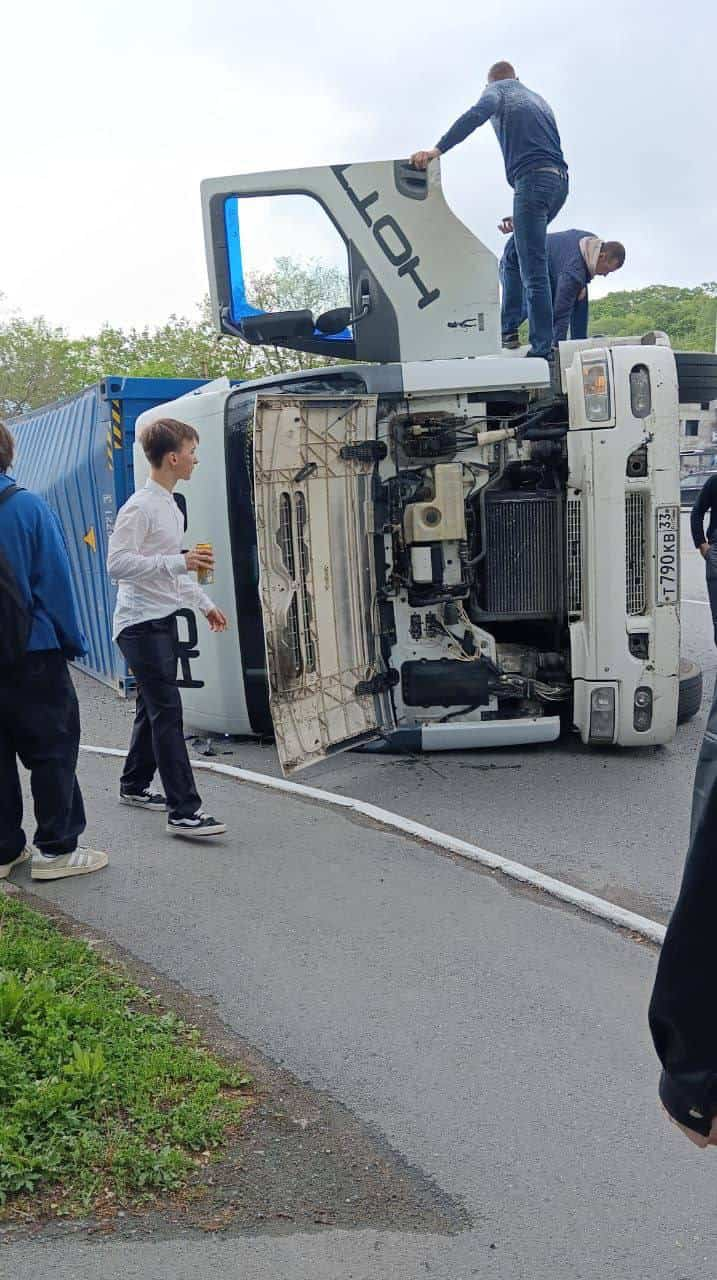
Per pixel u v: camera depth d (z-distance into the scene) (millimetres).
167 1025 3865
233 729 8055
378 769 7418
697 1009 1796
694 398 8016
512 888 5328
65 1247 2799
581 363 6992
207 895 5223
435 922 4922
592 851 5848
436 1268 2775
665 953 1826
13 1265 2734
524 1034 3955
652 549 7141
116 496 9766
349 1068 3719
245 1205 2984
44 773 5320
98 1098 3311
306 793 6824
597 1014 4102
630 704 7270
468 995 4246
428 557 7180
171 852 5805
